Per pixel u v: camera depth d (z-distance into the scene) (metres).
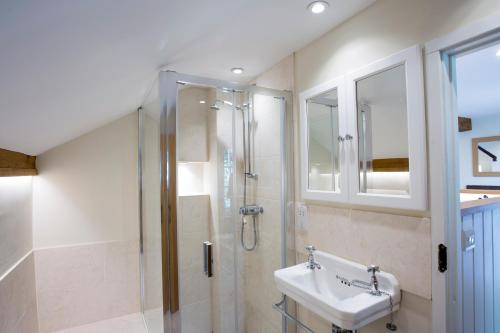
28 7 0.64
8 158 1.65
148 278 2.26
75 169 2.41
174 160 1.65
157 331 1.86
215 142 1.97
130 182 2.61
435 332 1.13
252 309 2.16
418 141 1.17
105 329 2.33
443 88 1.13
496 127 4.67
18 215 1.92
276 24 1.51
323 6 1.37
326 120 1.67
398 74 1.28
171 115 1.63
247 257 2.15
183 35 1.33
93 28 0.90
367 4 1.38
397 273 1.27
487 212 1.61
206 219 1.95
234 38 1.63
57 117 1.62
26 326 1.98
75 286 2.38
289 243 1.96
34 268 2.22
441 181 1.11
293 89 1.92
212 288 1.97
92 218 2.46
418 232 1.19
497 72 2.51
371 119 1.41
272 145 2.07
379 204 1.34
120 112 2.39
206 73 2.18
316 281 1.63
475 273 1.48
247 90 1.91
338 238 1.59
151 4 0.91
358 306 1.16
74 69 1.12
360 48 1.44
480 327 1.52
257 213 2.21
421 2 1.17
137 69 1.56
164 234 1.64
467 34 1.02
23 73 0.93
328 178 1.67
